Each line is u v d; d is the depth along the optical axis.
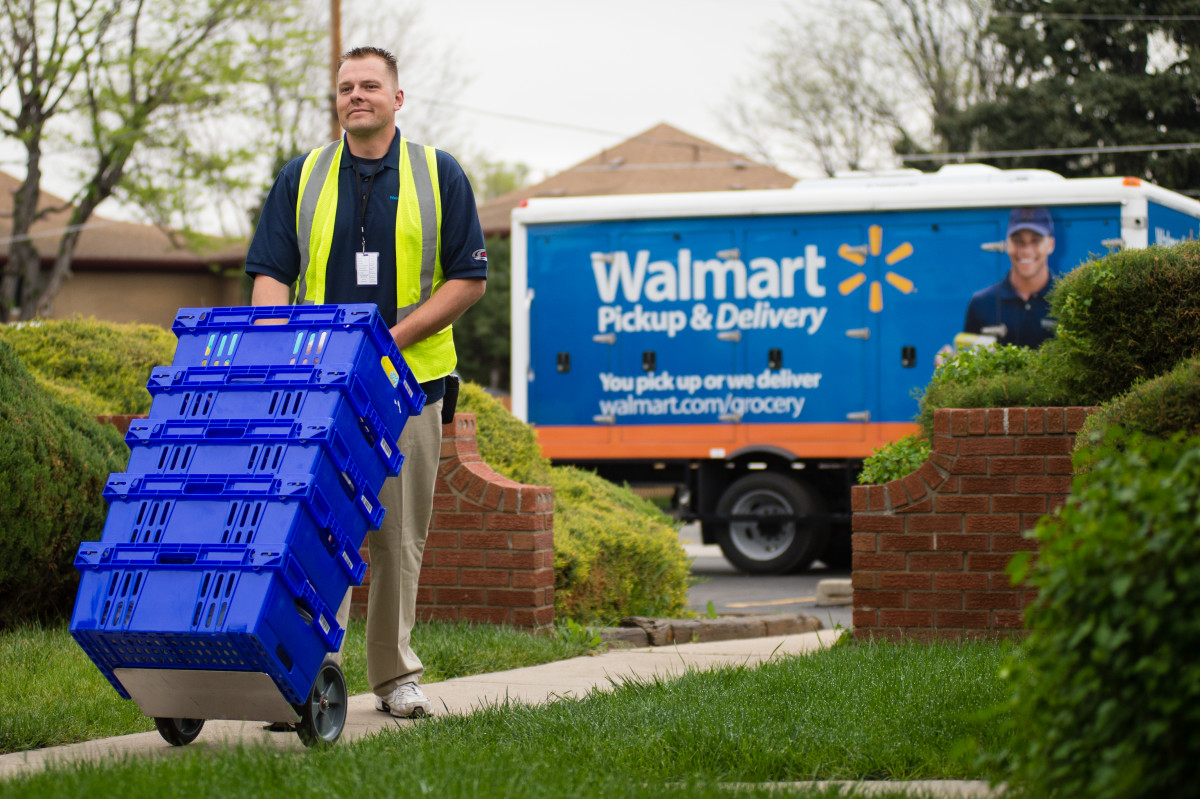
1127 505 2.62
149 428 3.85
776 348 12.50
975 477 6.31
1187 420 4.59
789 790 3.29
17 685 4.94
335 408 3.76
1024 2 28.08
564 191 39.38
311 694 3.86
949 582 6.33
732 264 12.61
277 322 4.09
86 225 36.41
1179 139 26.12
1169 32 26.64
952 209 12.15
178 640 3.54
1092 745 2.60
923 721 4.12
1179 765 2.44
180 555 3.62
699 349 12.66
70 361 8.55
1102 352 6.14
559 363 12.92
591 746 3.83
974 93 32.31
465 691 5.27
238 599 3.51
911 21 32.97
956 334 12.11
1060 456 6.22
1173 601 2.46
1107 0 26.91
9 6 26.58
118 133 28.06
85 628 3.59
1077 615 2.62
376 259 4.57
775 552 12.88
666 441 12.71
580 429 12.86
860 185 12.66
